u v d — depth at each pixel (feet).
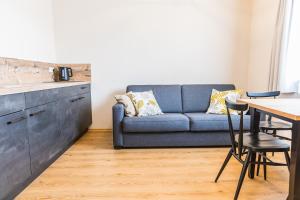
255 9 11.46
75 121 9.57
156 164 7.84
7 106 4.98
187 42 11.83
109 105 12.00
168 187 6.30
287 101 6.24
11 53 7.95
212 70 12.11
